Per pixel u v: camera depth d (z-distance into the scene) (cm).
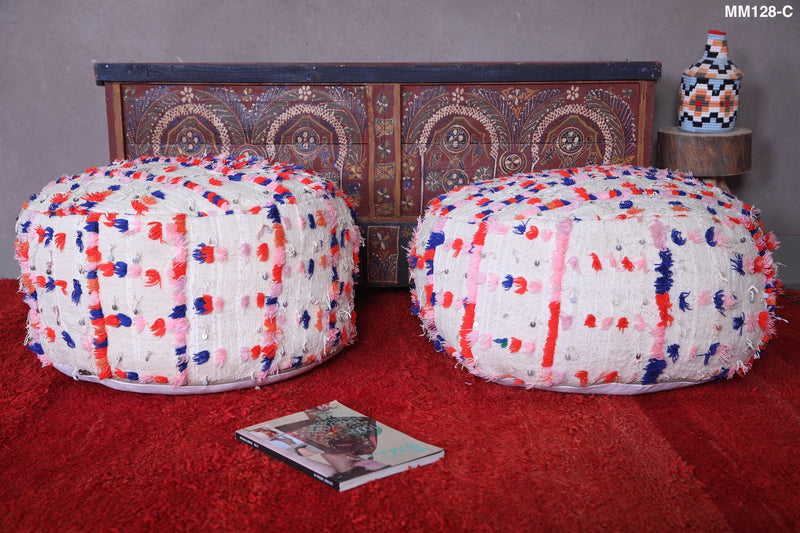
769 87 333
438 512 137
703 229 177
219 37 321
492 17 323
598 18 324
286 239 182
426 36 324
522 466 153
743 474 150
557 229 173
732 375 190
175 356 175
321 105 262
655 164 341
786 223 348
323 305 196
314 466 148
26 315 250
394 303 269
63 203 180
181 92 259
